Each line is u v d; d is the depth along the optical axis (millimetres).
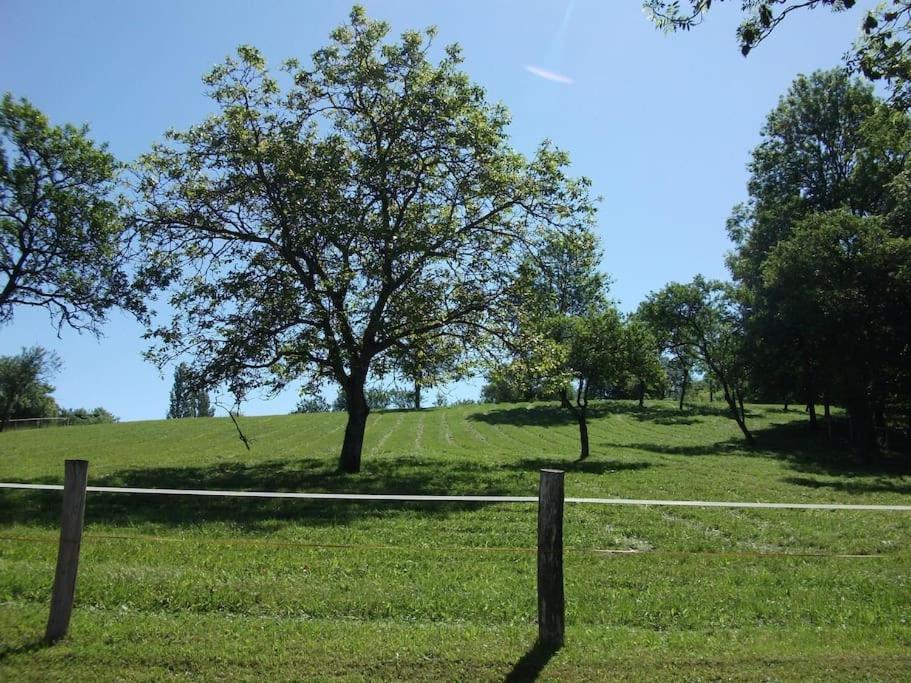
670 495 18656
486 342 24266
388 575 8766
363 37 23781
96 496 16609
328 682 5285
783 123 48656
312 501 16094
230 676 5379
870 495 20516
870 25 9828
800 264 38812
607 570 9430
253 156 22250
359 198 22844
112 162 28156
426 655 5785
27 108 26609
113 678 5285
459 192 23312
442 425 55531
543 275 24656
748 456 38125
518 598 7691
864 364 36812
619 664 5660
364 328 23969
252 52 23062
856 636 6715
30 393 85312
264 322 22109
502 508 15062
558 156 23391
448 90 23641
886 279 36438
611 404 70500
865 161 42000
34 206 27078
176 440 44000
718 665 5688
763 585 8750
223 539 11258
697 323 48125
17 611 6777
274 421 59250
